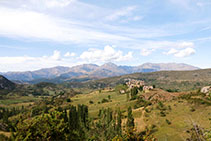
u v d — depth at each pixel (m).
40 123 15.77
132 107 127.56
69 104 183.12
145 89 185.00
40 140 14.41
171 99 118.00
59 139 15.86
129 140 13.49
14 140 13.78
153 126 74.38
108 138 26.67
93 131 27.44
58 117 17.39
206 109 75.19
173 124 69.31
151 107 104.69
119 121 76.56
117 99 180.00
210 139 8.09
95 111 130.25
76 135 18.86
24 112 157.12
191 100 93.88
